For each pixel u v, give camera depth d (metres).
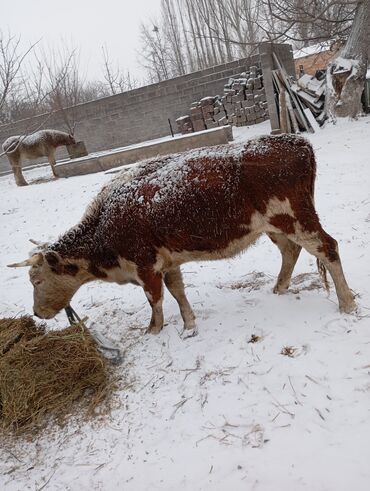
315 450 2.64
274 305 4.22
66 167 14.31
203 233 3.68
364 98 12.95
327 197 6.97
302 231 3.60
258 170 3.46
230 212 3.57
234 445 2.84
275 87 13.45
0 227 9.62
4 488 2.98
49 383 3.70
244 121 16.23
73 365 3.80
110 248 3.90
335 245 3.70
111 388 3.65
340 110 12.32
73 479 2.93
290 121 12.81
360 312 3.77
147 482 2.76
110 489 2.79
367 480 2.39
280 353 3.53
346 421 2.78
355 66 11.98
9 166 23.28
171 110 19.92
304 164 3.48
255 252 5.70
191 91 19.25
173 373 3.66
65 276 4.07
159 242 3.78
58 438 3.30
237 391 3.27
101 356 3.95
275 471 2.58
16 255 7.68
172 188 3.63
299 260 5.09
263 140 3.63
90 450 3.13
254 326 3.97
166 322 4.46
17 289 6.25
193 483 2.66
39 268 4.00
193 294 4.93
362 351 3.31
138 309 4.94
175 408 3.29
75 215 9.37
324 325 3.73
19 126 21.11
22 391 3.62
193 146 12.41
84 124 21.28
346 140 10.49
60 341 4.06
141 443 3.07
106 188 3.99
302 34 17.16
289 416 2.93
